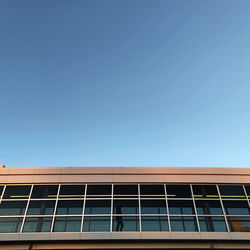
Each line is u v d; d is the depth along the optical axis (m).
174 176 14.42
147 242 12.23
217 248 12.10
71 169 14.55
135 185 14.21
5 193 13.82
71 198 13.64
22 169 14.53
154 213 13.12
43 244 12.12
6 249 11.94
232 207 13.44
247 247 12.16
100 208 13.28
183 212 13.20
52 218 12.84
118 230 12.50
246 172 14.67
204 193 13.98
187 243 12.23
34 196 13.70
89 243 12.17
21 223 12.67
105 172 14.47
